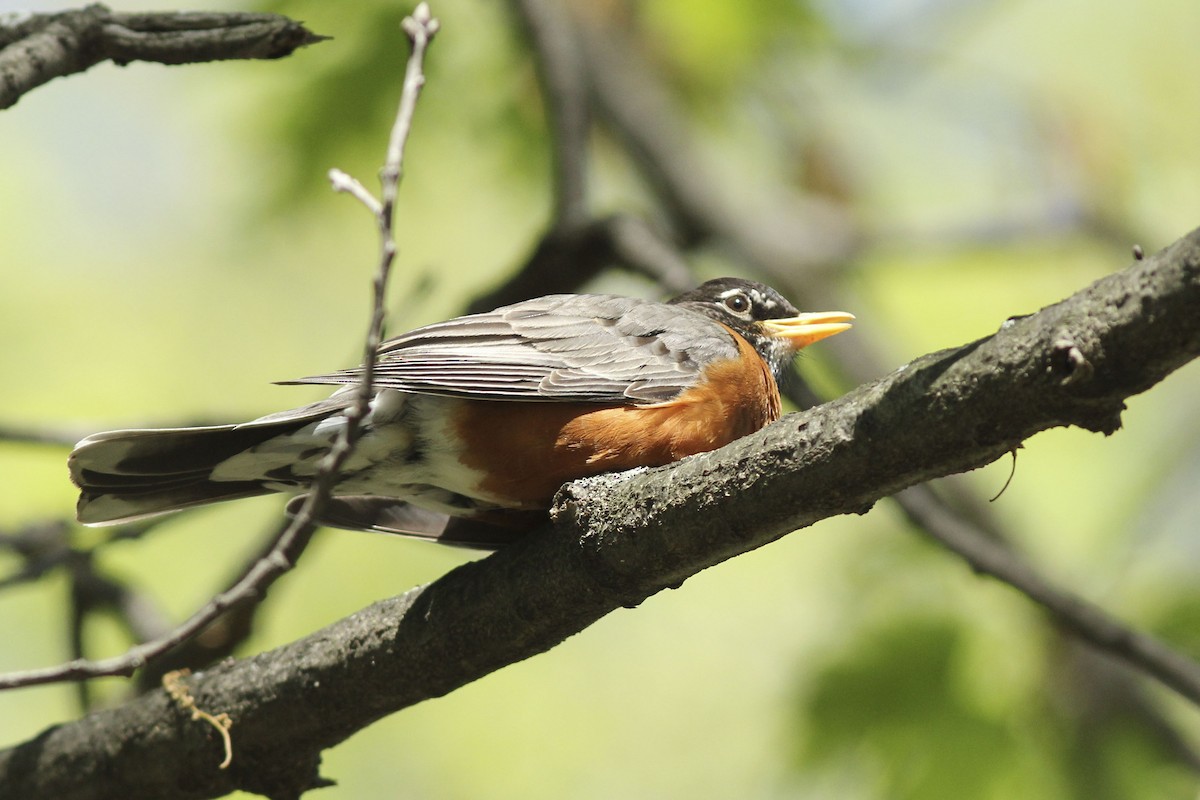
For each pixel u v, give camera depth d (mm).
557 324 7918
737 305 10258
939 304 14344
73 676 5984
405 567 13367
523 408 7621
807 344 10273
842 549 12961
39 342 14422
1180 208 14828
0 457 11461
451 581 6648
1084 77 14977
